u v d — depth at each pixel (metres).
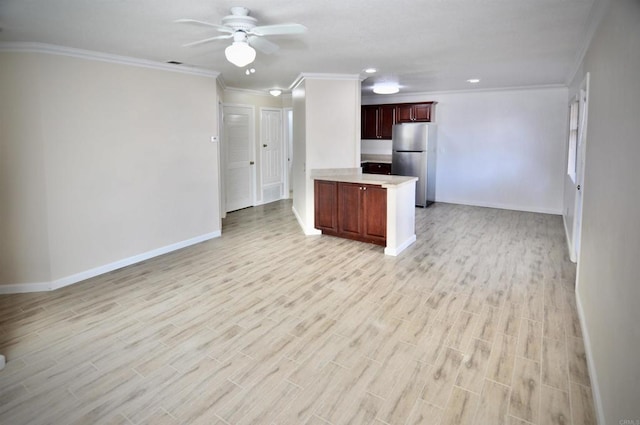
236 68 5.10
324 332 3.06
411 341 2.91
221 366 2.63
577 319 3.21
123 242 4.58
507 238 5.68
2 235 3.80
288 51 4.10
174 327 3.16
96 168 4.25
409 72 5.48
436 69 5.24
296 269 4.46
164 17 2.92
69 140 4.00
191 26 3.14
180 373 2.56
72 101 3.99
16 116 3.70
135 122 4.57
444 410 2.20
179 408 2.24
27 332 3.09
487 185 7.90
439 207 7.96
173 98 4.97
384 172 8.57
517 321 3.19
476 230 6.15
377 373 2.53
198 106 5.30
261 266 4.57
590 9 2.80
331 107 5.72
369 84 6.81
